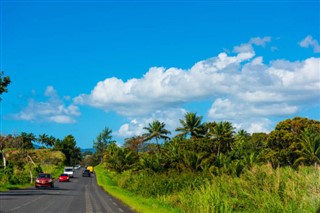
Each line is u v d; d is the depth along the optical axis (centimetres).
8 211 1805
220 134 8019
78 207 2086
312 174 1927
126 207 2122
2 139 6306
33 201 2464
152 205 2219
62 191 3881
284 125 7256
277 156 6406
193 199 2127
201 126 8975
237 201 2022
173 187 3628
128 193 4066
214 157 6206
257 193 1984
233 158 6519
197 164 5781
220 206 1795
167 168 6056
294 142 6550
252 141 9019
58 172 10712
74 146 18350
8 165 6034
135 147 13088
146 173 5722
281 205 1673
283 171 2189
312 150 5838
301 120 7219
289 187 1822
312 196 1609
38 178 4516
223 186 2283
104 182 6850
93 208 2033
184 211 1936
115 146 11875
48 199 2678
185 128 8956
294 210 1598
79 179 8038
